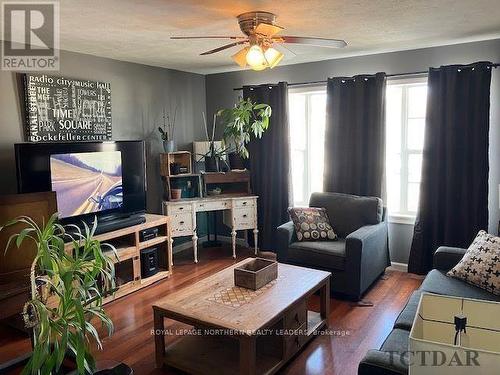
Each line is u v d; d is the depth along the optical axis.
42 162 3.29
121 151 3.99
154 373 2.54
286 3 2.55
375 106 4.26
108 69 4.22
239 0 2.47
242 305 2.48
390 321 3.19
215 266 4.60
